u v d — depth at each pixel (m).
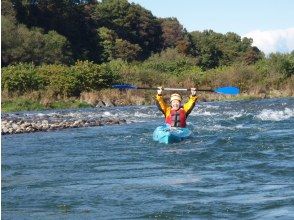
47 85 41.41
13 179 9.36
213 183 8.40
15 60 54.56
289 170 9.27
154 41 91.44
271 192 7.55
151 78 48.22
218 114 25.09
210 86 48.97
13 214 6.86
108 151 13.03
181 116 15.53
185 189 8.00
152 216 6.51
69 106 37.78
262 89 47.53
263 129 16.91
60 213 6.84
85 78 42.47
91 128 20.16
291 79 49.84
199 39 91.06
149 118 24.75
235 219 6.21
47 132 19.08
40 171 10.19
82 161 11.40
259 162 10.30
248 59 89.00
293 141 13.31
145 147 13.61
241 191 7.70
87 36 75.75
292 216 6.19
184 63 61.41
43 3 70.94
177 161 10.95
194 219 6.30
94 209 6.97
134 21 87.69
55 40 58.97
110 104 38.94
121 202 7.29
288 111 25.75
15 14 64.81
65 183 8.85
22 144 15.16
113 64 54.47
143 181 8.78
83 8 78.56
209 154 11.70
